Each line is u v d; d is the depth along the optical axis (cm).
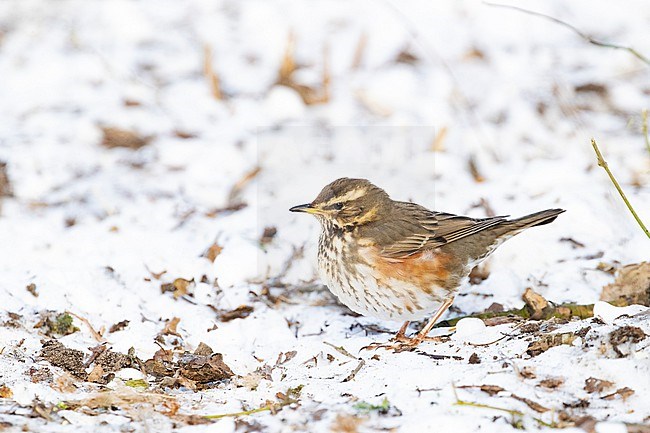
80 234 1380
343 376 959
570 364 895
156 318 1145
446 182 1547
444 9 2214
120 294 1177
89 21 2205
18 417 842
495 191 1476
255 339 1101
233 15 2261
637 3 2227
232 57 2069
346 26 2169
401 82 1903
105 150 1697
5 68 1997
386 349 1035
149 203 1503
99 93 1895
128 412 870
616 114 1795
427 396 853
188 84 1947
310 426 804
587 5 2214
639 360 875
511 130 1742
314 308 1198
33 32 2141
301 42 2108
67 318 1109
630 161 1587
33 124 1767
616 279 1160
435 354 995
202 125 1795
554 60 1994
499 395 847
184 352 1052
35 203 1512
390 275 1062
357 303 1093
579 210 1348
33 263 1276
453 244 1083
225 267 1252
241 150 1691
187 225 1425
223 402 906
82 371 991
